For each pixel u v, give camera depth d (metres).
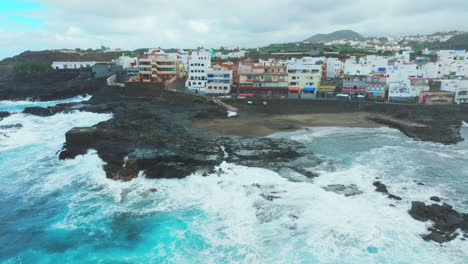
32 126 62.78
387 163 43.03
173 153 42.38
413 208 30.16
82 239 27.45
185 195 34.47
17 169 41.09
